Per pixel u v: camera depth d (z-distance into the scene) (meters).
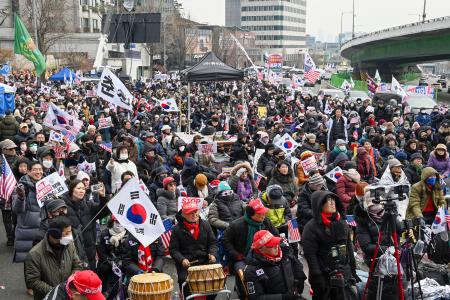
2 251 11.45
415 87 40.88
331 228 6.99
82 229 8.21
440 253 9.02
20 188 9.59
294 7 184.62
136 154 14.71
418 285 7.41
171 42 86.75
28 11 64.31
